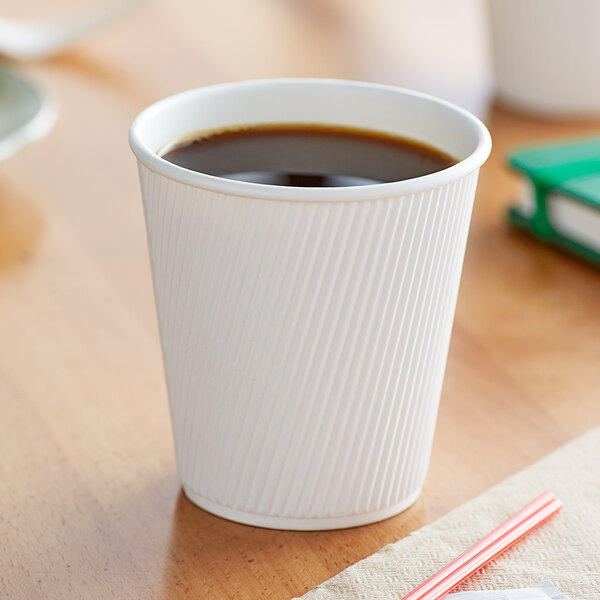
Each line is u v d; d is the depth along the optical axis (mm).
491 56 913
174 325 570
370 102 597
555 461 612
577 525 588
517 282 716
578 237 729
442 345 575
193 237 554
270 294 553
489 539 578
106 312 694
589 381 657
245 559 582
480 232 753
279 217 544
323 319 555
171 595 573
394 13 1133
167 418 639
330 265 549
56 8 1112
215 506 592
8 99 797
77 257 730
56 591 574
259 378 563
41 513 600
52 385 653
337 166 581
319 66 983
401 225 547
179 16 1118
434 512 599
